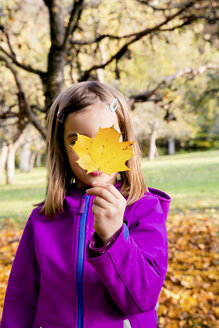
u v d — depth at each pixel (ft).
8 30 18.71
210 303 11.81
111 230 3.40
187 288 13.26
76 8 13.16
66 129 4.49
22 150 120.26
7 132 69.87
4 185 71.87
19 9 19.74
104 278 3.54
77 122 4.30
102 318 4.20
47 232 4.85
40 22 21.43
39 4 20.71
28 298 5.02
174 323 10.60
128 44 14.89
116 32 18.81
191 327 10.44
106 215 3.32
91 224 4.68
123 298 3.63
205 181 48.08
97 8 18.47
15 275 5.10
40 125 15.19
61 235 4.75
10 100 23.79
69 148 4.39
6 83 23.59
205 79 20.16
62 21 14.56
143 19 18.47
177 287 13.33
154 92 15.70
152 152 114.21
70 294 4.35
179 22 16.94
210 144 147.54
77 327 4.19
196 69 16.52
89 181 4.40
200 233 21.04
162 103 16.60
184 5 14.05
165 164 89.71
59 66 14.55
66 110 4.44
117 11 18.57
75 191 5.16
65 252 4.57
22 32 20.10
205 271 14.69
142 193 4.71
